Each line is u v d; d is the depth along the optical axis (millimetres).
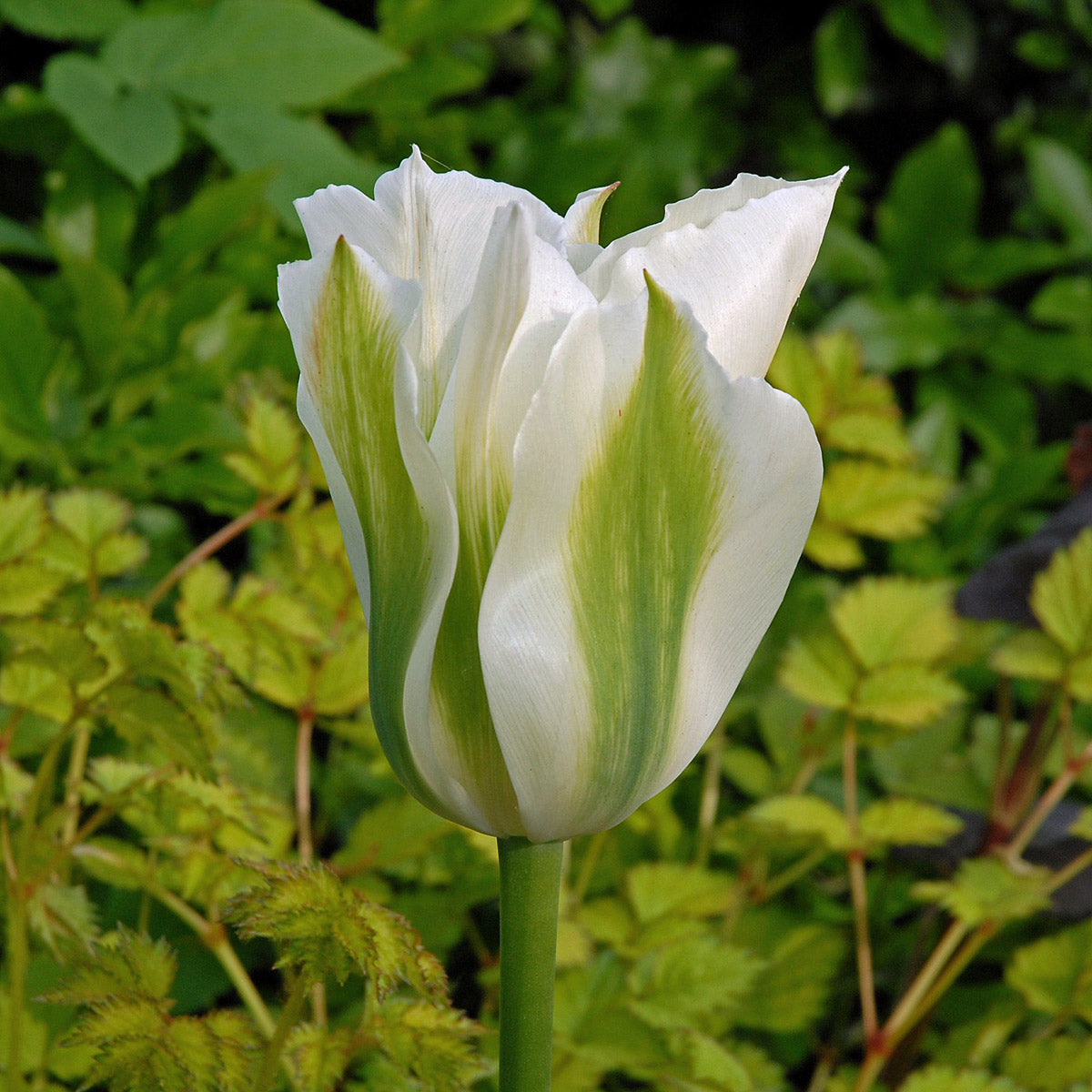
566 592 331
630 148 1140
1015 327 1221
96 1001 383
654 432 331
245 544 850
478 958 652
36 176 972
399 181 343
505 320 325
